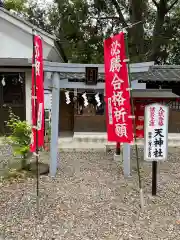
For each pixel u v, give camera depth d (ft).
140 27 69.51
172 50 76.59
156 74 39.55
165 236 13.41
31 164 23.81
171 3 75.15
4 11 36.24
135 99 30.04
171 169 24.93
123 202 17.33
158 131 17.83
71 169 24.34
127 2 75.41
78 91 35.88
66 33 70.23
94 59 69.62
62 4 67.15
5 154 28.63
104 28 75.36
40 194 18.31
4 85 39.52
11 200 17.35
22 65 38.63
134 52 70.44
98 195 18.39
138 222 14.80
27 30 36.76
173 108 37.27
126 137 16.99
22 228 13.99
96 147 32.01
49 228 14.02
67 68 21.67
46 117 31.09
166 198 18.06
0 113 39.65
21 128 22.34
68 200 17.47
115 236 13.34
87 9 68.90
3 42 37.42
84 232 13.66
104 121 37.52
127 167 22.39
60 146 32.45
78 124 37.50
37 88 16.06
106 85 17.94
